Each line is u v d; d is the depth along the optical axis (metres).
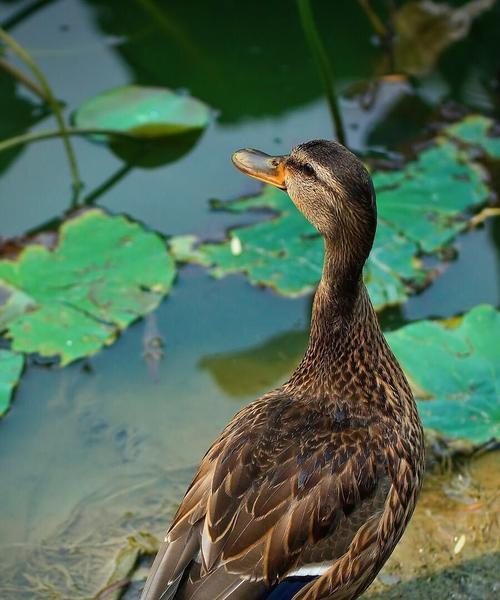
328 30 9.20
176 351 6.80
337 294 4.99
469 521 5.68
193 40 9.14
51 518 5.83
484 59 8.84
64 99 8.61
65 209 7.71
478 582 5.39
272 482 4.70
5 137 8.25
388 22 9.14
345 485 4.77
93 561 5.57
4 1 9.39
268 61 8.95
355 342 5.03
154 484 6.00
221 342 6.86
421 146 8.05
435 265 7.17
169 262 7.08
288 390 5.18
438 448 5.98
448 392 6.14
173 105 8.33
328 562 4.73
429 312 6.95
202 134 8.28
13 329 6.64
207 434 6.27
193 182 7.91
